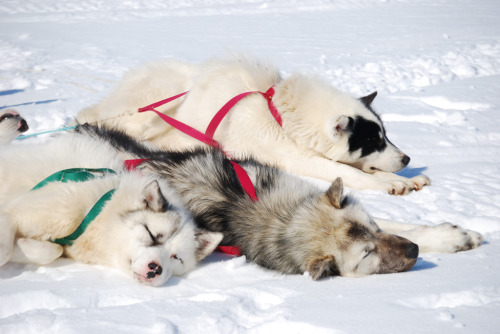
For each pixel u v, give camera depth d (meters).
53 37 11.49
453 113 6.66
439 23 14.09
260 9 16.88
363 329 2.23
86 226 2.96
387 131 6.17
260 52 10.23
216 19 14.74
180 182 3.44
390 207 4.07
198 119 4.90
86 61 9.33
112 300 2.60
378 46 11.15
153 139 5.03
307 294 2.67
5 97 6.99
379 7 17.30
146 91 5.18
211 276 2.97
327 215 3.12
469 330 2.20
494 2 18.31
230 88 4.89
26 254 2.83
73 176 3.08
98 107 5.36
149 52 10.18
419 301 2.53
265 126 4.73
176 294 2.71
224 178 3.44
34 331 2.22
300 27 13.48
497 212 3.90
